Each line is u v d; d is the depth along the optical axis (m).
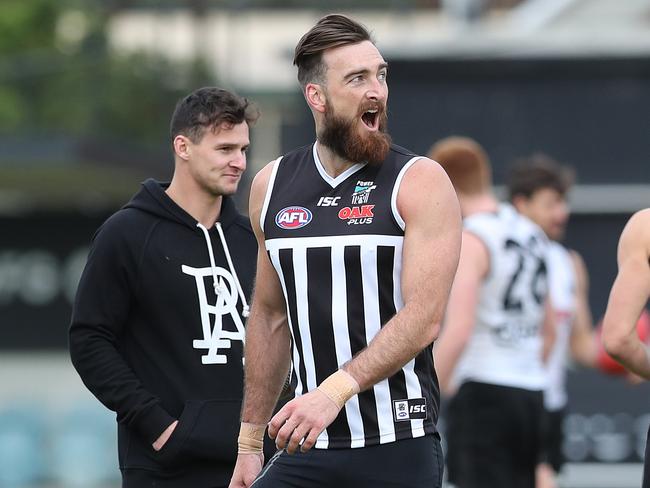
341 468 12.55
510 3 58.50
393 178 12.49
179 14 58.91
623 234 14.71
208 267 15.21
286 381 13.94
